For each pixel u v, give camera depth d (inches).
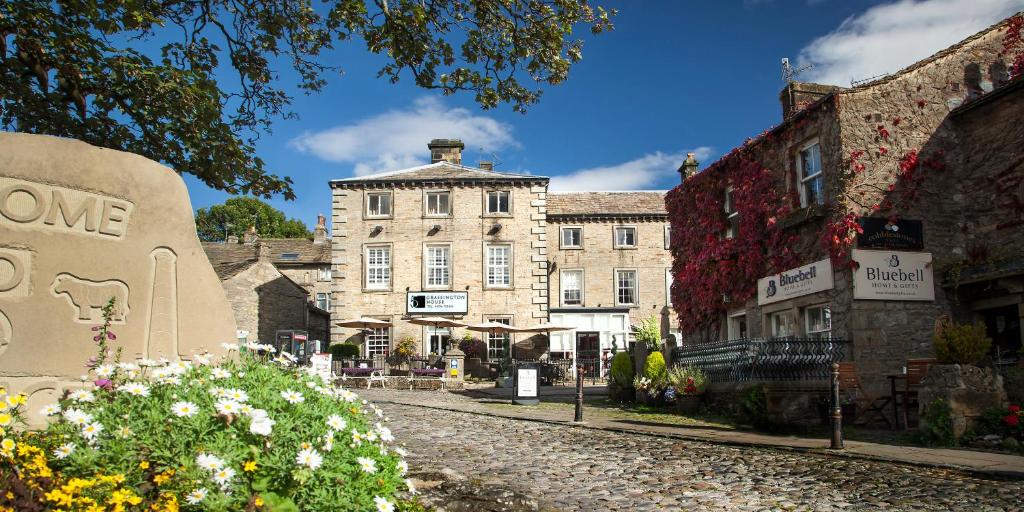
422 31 381.7
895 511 239.9
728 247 700.7
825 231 558.6
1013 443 351.6
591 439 422.6
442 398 773.9
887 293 528.4
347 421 182.2
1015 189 518.3
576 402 520.4
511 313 1262.3
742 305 690.2
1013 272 484.4
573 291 1492.4
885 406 499.2
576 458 349.7
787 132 619.2
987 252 534.3
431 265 1279.5
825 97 556.7
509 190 1296.8
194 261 246.7
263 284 1359.5
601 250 1503.4
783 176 625.9
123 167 232.1
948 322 410.9
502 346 1263.5
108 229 226.7
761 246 654.5
